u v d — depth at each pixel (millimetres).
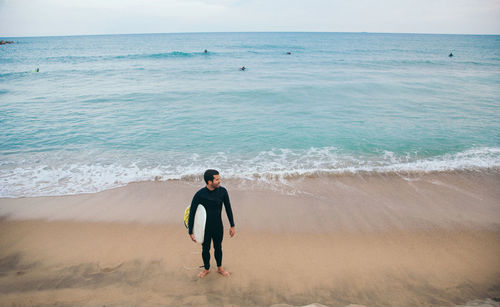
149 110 13445
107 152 8602
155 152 8625
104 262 3908
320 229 4793
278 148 8898
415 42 111312
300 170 7242
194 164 7758
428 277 3605
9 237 4555
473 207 5492
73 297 3143
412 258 4027
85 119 11977
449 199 5809
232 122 11570
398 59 43938
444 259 4004
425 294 3273
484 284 3459
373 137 9734
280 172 7109
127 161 7965
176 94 16938
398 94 17000
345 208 5473
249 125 11180
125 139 9695
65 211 5379
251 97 16188
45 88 19219
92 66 34219
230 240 4473
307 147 8945
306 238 4543
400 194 6031
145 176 6996
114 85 20391
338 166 7543
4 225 4902
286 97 16172
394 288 3391
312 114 12719
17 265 3848
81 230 4754
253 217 5152
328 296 3244
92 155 8367
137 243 4379
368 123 11305
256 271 3730
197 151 8703
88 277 3578
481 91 17828
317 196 5949
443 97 16094
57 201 5777
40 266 3818
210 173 2969
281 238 4539
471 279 3559
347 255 4105
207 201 3098
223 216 5184
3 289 3299
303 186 6414
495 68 32438
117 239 4496
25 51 64000
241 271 3730
